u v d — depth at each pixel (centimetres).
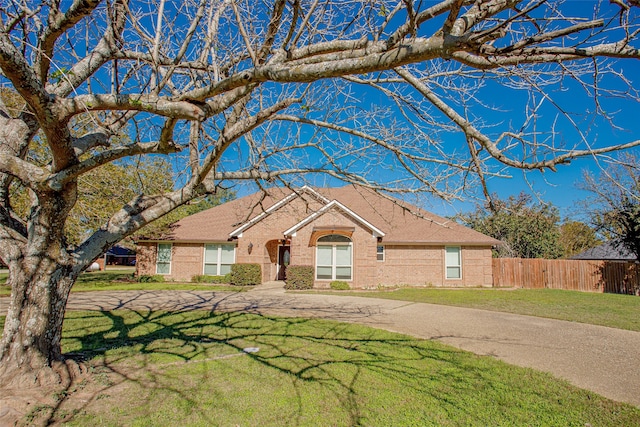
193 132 505
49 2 362
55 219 495
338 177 554
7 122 521
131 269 4062
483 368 629
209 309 1211
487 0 261
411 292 1842
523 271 2361
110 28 473
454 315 1177
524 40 239
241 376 569
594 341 854
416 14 264
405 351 724
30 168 460
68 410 443
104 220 1791
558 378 595
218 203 3500
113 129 589
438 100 325
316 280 1969
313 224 1992
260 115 403
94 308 1198
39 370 497
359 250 1966
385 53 252
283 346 746
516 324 1044
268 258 2328
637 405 498
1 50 294
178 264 2280
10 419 414
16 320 498
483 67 257
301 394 506
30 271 500
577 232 3950
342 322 1017
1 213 529
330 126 507
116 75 454
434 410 468
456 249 2247
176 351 700
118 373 576
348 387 533
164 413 444
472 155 327
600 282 2152
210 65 537
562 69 311
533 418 455
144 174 1151
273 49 453
